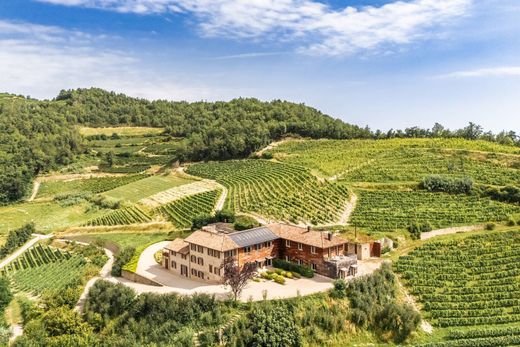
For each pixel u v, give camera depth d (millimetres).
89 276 100938
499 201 133875
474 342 72062
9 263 135000
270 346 66438
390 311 75250
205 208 146875
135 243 125312
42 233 158500
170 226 141750
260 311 70500
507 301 81938
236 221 112625
